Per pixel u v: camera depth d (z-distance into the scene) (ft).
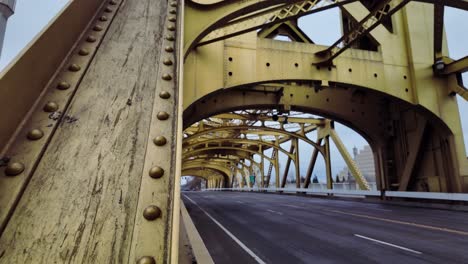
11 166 4.86
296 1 33.55
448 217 45.19
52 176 5.03
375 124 72.69
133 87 7.60
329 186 101.65
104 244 4.20
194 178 536.01
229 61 47.44
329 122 101.50
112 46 9.42
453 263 21.11
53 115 6.15
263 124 112.57
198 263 16.65
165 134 6.27
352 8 53.67
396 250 24.89
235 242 29.17
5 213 4.30
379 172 73.97
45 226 4.32
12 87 5.43
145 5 12.91
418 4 60.85
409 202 63.62
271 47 50.49
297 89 70.18
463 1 37.99
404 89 56.18
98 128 6.15
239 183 245.24
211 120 111.34
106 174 5.21
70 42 8.63
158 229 4.49
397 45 58.39
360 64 54.60
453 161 55.67
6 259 3.89
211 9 33.55
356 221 42.22
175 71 8.56
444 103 56.49
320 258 22.93
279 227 38.22
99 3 11.84
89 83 7.49
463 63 52.39
